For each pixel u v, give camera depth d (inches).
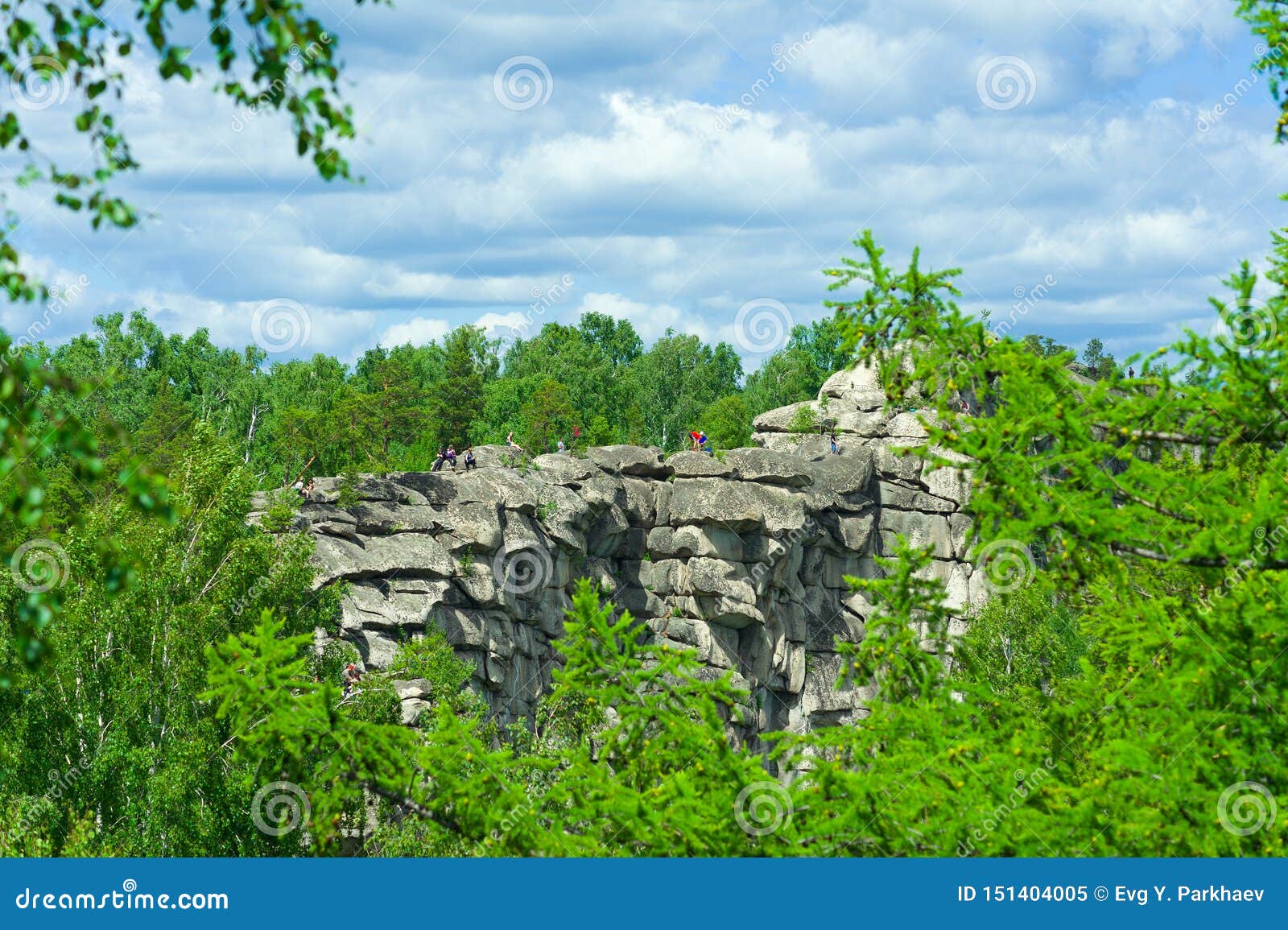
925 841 481.1
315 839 528.1
